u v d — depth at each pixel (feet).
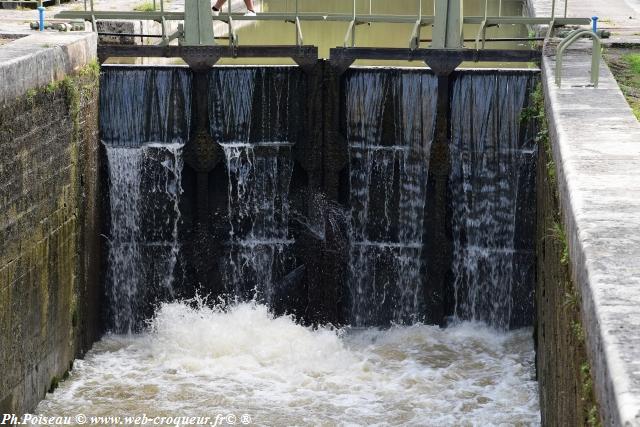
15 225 40.96
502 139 55.21
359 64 85.81
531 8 81.46
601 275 21.98
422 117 55.36
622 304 20.44
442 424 43.62
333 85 55.01
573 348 24.91
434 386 47.83
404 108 55.42
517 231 56.03
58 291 47.32
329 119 55.52
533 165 55.16
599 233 24.72
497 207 56.03
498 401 45.96
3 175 39.40
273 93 55.52
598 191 28.37
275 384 48.24
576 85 45.44
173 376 49.16
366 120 55.77
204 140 55.47
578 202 27.35
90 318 53.11
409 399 46.32
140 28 69.72
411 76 55.01
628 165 31.27
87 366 50.29
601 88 44.83
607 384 18.29
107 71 54.80
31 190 42.96
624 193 28.14
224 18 56.03
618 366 17.88
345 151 56.03
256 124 55.93
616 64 55.36
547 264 40.32
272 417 44.55
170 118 55.47
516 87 54.65
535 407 45.19
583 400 21.84
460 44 55.31
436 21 55.26
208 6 55.31
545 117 46.50
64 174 47.96
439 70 54.49
